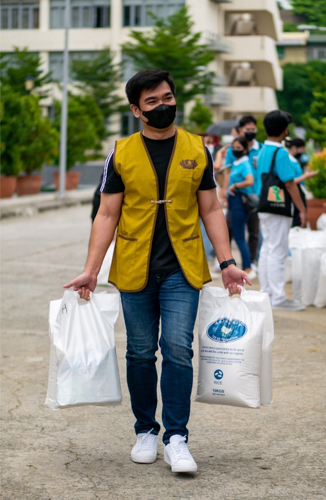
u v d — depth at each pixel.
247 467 3.81
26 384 5.36
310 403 4.79
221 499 3.42
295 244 8.80
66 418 4.65
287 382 5.28
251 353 3.77
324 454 3.95
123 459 3.96
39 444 4.20
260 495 3.46
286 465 3.82
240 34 52.66
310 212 13.65
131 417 4.68
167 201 3.69
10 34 51.16
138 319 3.82
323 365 5.68
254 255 10.34
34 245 13.47
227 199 9.62
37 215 20.25
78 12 50.28
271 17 52.66
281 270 7.77
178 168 3.68
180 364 3.73
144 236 3.72
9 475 3.74
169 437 3.79
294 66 67.69
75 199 24.33
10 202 22.45
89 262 3.82
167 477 3.70
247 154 9.47
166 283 3.75
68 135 28.38
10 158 23.88
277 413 4.64
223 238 3.85
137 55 46.22
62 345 3.75
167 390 3.77
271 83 55.34
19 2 50.94
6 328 7.17
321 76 16.94
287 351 6.12
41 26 50.69
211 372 3.81
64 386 3.73
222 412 4.72
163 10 48.88
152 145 3.71
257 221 10.30
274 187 7.54
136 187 3.70
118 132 49.88
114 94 49.66
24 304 8.30
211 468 3.80
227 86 52.12
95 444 4.20
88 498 3.46
